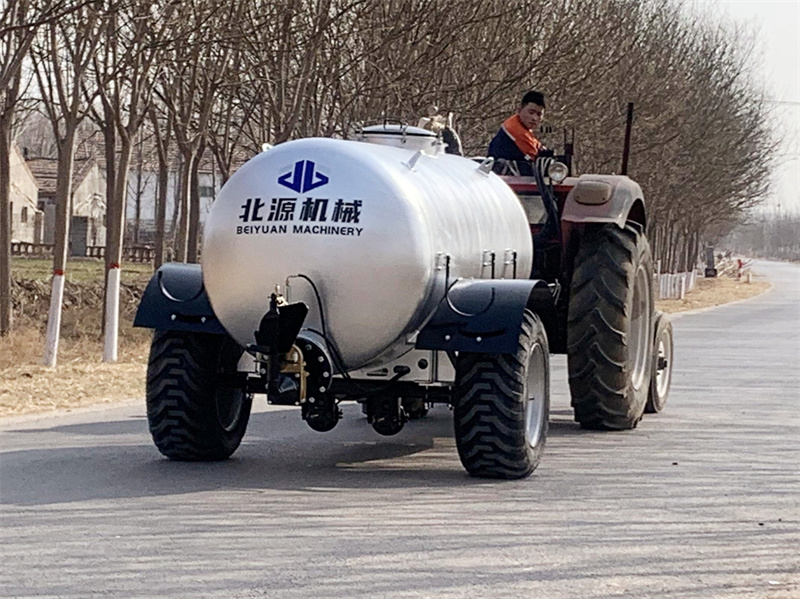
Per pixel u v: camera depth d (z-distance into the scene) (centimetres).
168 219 8200
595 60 2945
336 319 878
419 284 877
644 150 3759
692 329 3116
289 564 662
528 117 1258
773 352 2355
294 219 874
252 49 2031
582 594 618
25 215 6550
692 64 4478
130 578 630
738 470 1004
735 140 5681
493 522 781
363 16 2202
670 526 784
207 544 705
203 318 932
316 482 914
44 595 599
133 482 896
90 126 4878
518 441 916
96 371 1638
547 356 974
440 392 941
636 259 1191
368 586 622
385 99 2262
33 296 2633
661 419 1327
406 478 941
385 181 880
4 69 1723
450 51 2422
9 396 1393
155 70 2144
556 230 1217
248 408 1032
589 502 855
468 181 1023
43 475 917
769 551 721
